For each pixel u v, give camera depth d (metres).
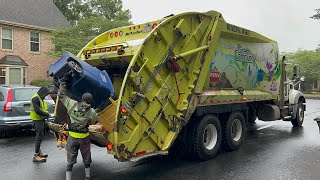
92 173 6.80
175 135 6.86
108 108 6.02
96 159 7.94
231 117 8.55
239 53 8.93
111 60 7.17
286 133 11.51
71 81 5.98
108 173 6.80
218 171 6.91
